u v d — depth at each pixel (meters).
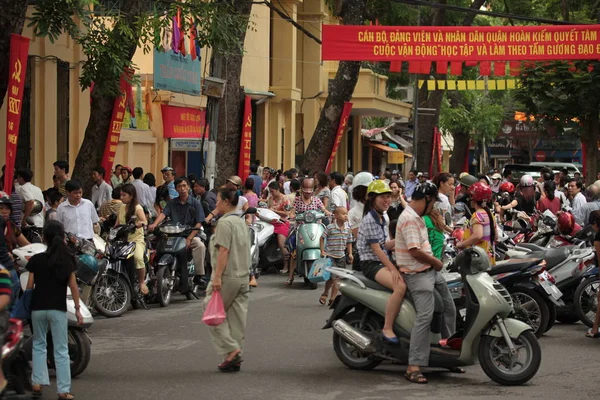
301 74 39.66
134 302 15.17
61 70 21.72
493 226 12.20
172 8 17.44
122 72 16.67
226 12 18.02
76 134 22.38
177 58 23.98
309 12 39.22
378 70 44.44
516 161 67.12
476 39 22.86
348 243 15.70
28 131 20.20
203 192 18.50
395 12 36.62
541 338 12.77
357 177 15.56
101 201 18.36
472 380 10.08
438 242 10.46
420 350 9.88
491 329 9.78
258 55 33.94
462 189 18.16
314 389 9.58
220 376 10.18
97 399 9.10
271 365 10.77
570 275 13.52
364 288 10.31
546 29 22.67
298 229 18.02
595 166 27.31
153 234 16.17
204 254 16.33
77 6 16.48
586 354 11.56
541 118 27.88
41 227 14.15
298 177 24.22
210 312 10.19
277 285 18.38
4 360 7.39
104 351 11.55
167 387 9.62
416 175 28.47
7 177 14.16
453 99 52.59
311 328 13.27
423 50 22.94
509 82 27.30
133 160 25.61
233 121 23.75
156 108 26.94
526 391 9.52
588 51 22.62
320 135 28.34
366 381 9.96
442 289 10.25
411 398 9.19
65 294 9.09
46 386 9.66
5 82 13.91
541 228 15.66
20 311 9.13
